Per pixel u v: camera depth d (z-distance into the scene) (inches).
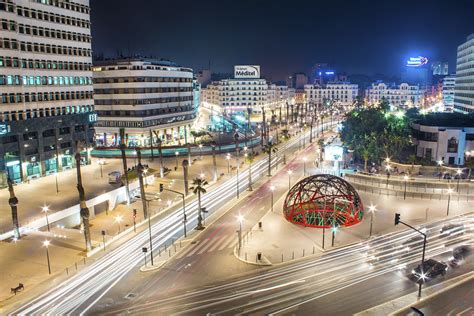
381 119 5315.0
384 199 3393.2
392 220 2876.5
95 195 3309.5
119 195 3385.8
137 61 5772.6
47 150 4005.9
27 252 2433.6
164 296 1931.6
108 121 5944.9
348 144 5231.3
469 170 4148.6
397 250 2358.5
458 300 1822.1
